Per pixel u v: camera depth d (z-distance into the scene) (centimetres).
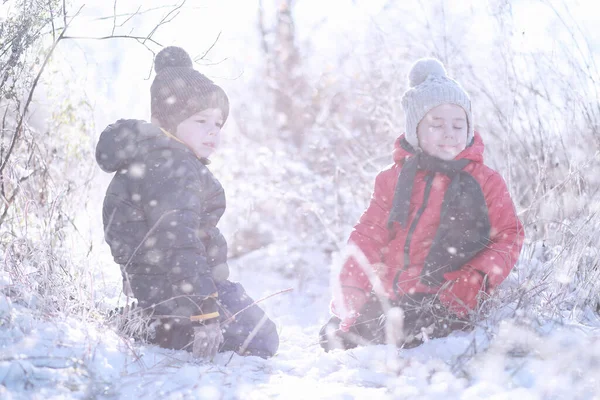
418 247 411
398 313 384
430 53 666
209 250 377
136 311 364
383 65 766
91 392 284
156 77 383
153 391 290
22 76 419
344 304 411
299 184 759
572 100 558
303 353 394
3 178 427
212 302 342
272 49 1034
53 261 392
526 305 390
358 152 745
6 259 371
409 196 414
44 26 409
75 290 379
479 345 345
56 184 520
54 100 531
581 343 331
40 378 281
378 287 406
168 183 351
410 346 377
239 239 766
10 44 406
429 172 418
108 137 368
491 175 414
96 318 362
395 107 714
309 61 1039
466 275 399
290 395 292
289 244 719
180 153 361
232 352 365
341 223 693
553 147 552
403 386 304
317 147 796
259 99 1026
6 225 415
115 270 505
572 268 429
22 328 314
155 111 381
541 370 308
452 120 411
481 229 402
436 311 388
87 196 570
